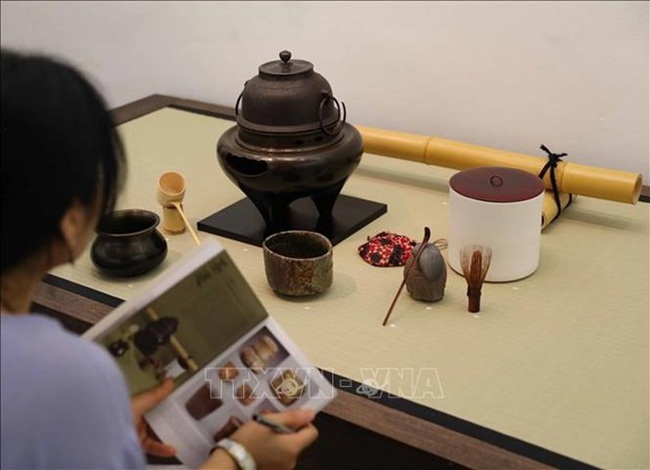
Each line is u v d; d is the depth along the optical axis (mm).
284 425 913
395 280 1310
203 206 1554
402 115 1859
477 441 977
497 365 1106
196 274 926
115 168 773
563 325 1191
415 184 1632
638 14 1544
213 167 1720
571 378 1080
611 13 1568
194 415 936
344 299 1264
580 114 1665
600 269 1336
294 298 1265
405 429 1000
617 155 1659
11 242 708
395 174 1678
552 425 999
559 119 1689
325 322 1208
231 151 1374
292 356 974
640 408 1025
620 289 1278
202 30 2051
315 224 1454
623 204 1545
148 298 909
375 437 1002
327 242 1269
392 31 1799
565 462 941
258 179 1355
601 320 1202
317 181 1357
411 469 990
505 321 1202
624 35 1570
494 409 1026
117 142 780
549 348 1141
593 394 1051
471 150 1566
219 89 2092
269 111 1341
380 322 1204
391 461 1002
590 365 1104
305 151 1346
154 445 924
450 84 1777
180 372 934
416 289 1239
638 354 1125
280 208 1422
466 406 1033
